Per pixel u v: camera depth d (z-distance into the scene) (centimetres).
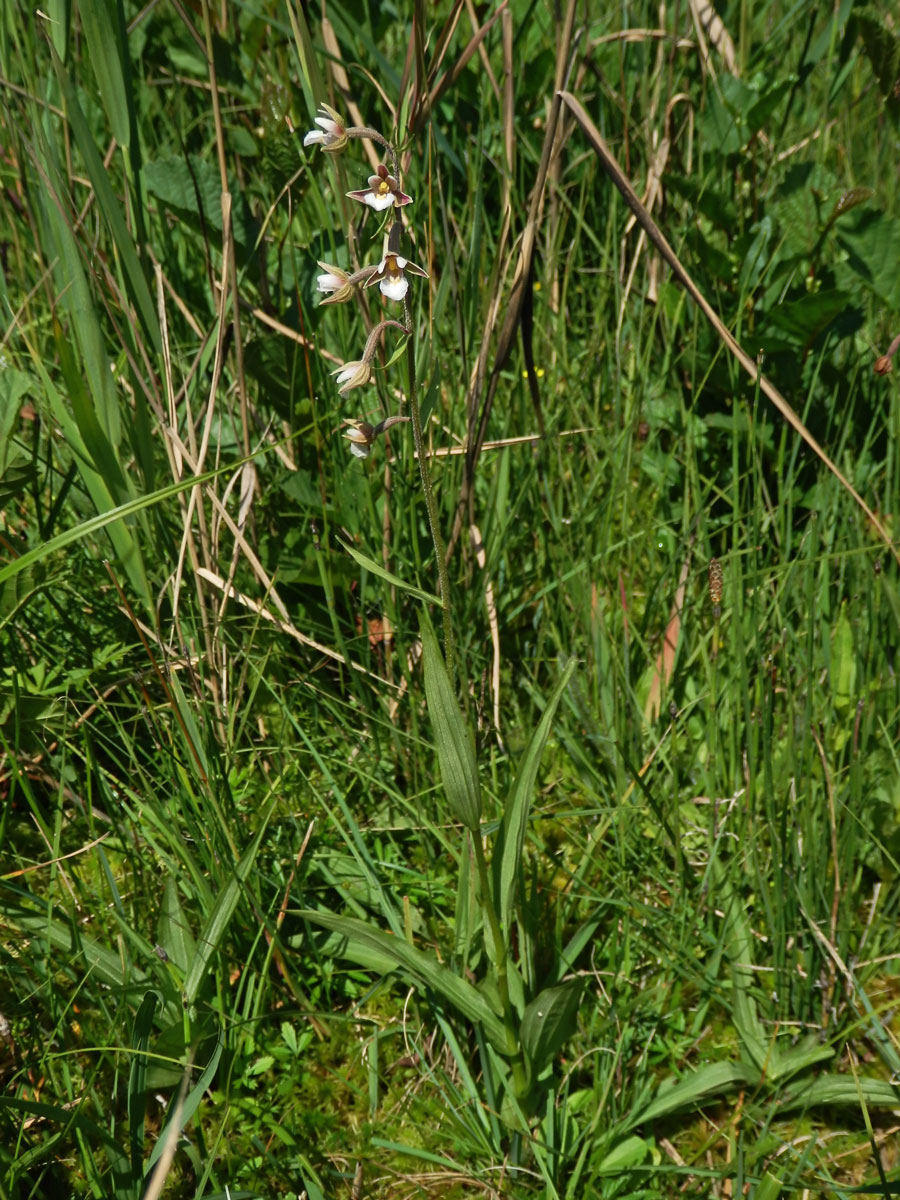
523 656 243
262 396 240
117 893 176
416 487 228
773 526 254
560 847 214
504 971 160
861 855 197
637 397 256
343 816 216
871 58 241
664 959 183
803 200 252
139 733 220
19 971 175
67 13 184
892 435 225
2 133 274
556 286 275
